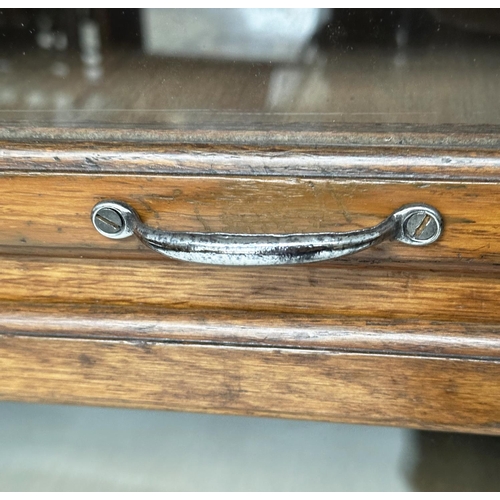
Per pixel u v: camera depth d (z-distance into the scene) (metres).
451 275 0.41
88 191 0.38
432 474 0.53
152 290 0.44
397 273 0.41
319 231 0.38
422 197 0.36
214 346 0.44
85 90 0.40
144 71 0.42
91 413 0.60
